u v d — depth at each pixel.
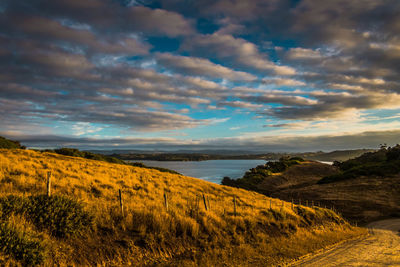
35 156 29.36
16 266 6.44
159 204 14.45
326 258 12.18
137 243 9.70
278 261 11.08
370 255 13.18
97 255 8.34
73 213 9.24
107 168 28.14
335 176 82.94
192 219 12.74
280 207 22.03
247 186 94.06
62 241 8.23
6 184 12.56
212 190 28.03
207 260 9.87
